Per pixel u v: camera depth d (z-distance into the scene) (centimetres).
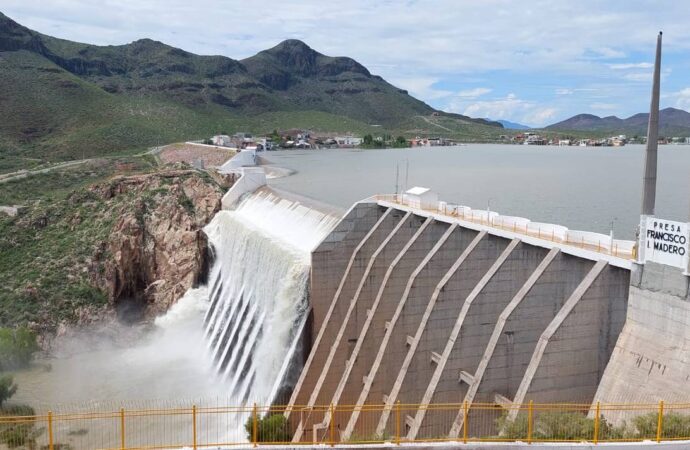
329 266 5606
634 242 3553
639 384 3130
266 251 6662
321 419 4856
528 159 19675
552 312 3744
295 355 5588
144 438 5141
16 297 8881
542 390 3384
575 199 9325
